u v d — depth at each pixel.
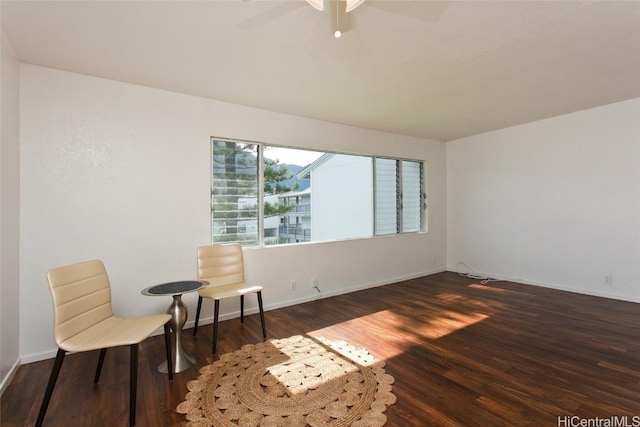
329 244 4.15
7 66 2.13
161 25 1.96
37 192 2.46
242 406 1.84
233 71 2.62
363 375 2.16
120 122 2.79
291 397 1.93
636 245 3.63
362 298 4.04
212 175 3.32
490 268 5.04
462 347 2.58
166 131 3.02
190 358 2.44
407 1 1.74
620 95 3.40
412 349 2.56
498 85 3.00
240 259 3.17
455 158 5.50
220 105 3.32
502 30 2.05
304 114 3.84
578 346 2.57
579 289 4.08
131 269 2.85
